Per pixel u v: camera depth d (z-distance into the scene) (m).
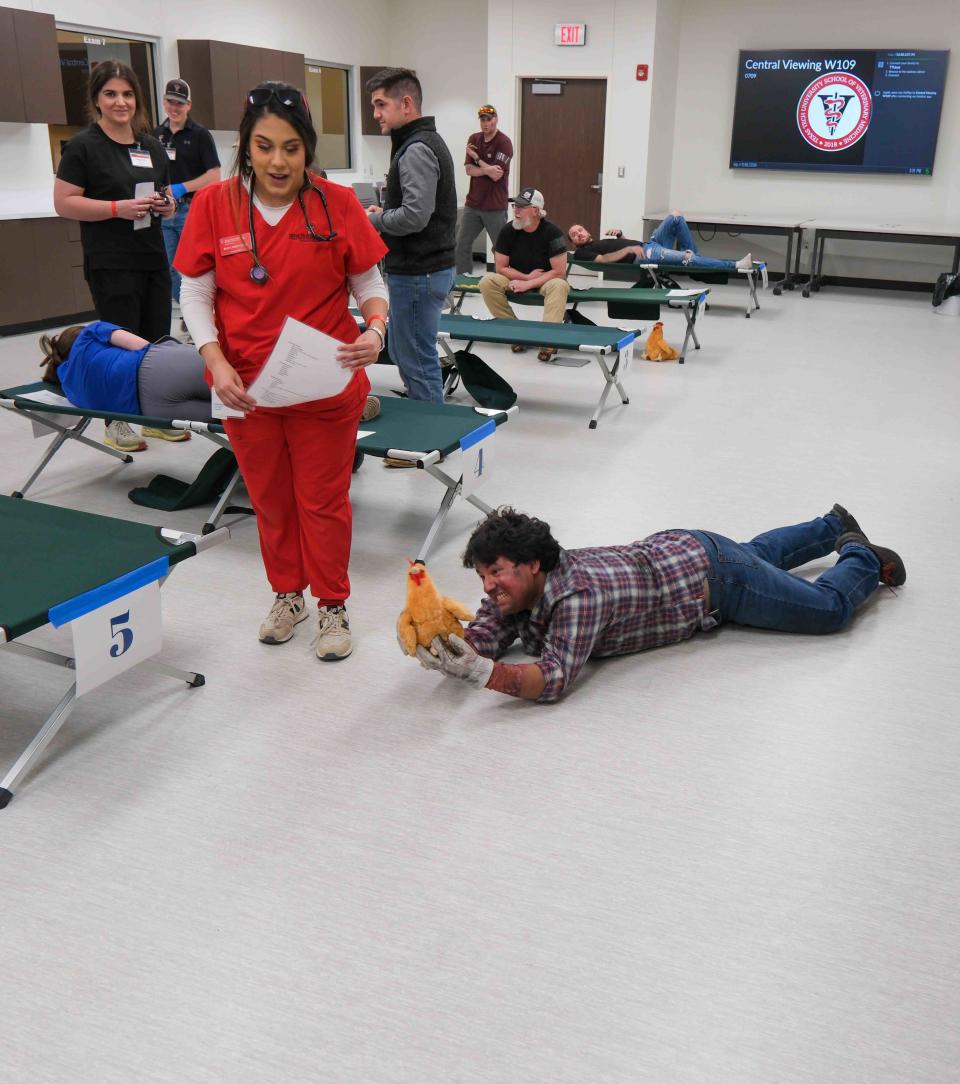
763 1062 1.38
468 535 3.33
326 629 2.52
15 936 1.59
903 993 1.51
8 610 1.88
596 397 5.34
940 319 7.99
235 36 9.11
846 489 3.84
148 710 2.27
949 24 9.02
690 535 2.50
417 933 1.61
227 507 3.40
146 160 3.99
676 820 1.91
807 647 2.60
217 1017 1.45
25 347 6.42
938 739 2.19
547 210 10.62
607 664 2.49
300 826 1.87
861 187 9.73
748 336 7.22
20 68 6.73
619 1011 1.46
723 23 9.85
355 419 2.34
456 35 10.93
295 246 2.13
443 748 2.13
